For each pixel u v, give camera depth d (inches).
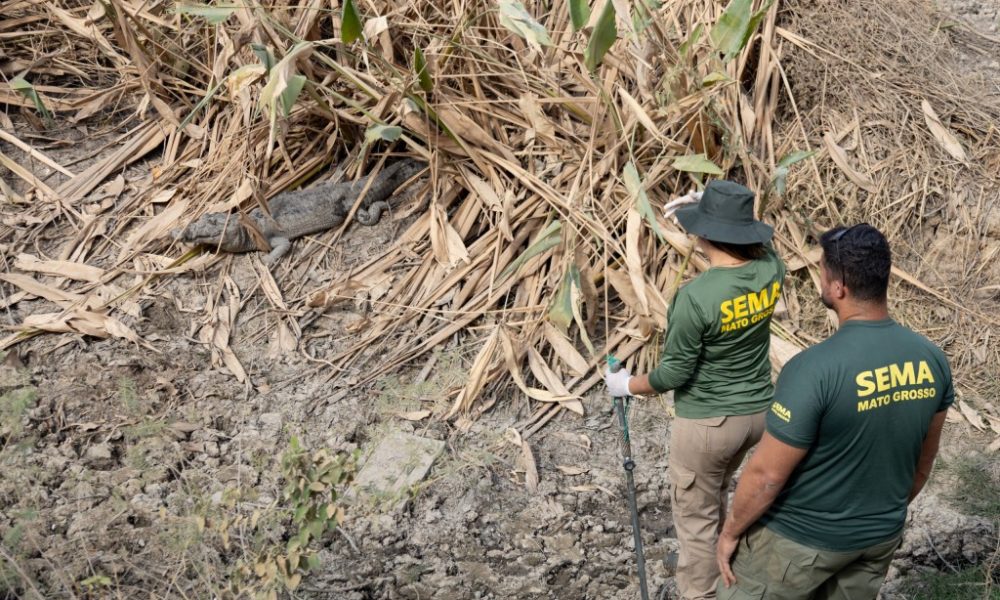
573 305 211.6
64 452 192.9
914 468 118.2
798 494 118.4
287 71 210.8
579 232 227.6
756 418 144.9
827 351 114.0
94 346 219.6
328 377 217.8
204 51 280.7
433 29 257.1
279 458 195.8
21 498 177.8
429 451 199.0
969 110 262.7
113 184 260.8
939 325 231.6
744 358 142.0
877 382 111.3
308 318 232.1
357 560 174.9
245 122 259.9
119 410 205.3
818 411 111.7
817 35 269.3
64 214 252.7
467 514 186.4
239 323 230.7
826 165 248.7
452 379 216.4
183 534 167.3
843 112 258.2
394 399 213.0
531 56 254.1
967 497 191.8
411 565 174.1
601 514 188.4
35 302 230.2
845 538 117.6
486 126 251.3
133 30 266.4
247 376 217.5
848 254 113.7
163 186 261.3
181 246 245.8
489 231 243.1
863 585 124.1
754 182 241.1
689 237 226.7
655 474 198.2
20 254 239.3
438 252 238.1
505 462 199.5
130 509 180.5
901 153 250.1
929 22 289.1
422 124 245.3
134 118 280.2
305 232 250.7
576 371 219.3
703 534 152.3
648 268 231.0
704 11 254.8
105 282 235.3
